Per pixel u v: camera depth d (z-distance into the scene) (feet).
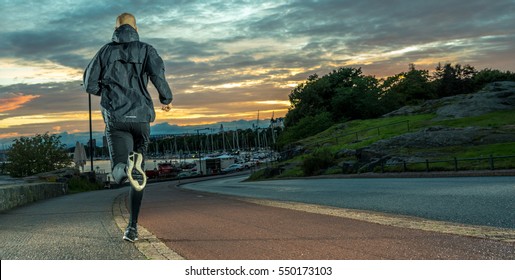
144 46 17.29
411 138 133.18
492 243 16.02
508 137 120.06
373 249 15.64
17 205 46.55
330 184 81.76
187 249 16.84
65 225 24.86
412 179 81.25
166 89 17.40
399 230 19.42
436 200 39.06
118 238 19.31
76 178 148.77
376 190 56.49
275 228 21.18
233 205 35.27
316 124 300.81
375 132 205.26
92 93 17.21
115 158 16.75
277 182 118.11
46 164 190.60
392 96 335.67
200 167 339.16
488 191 45.21
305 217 25.04
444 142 124.57
